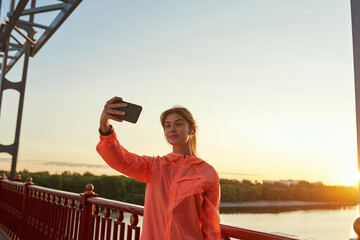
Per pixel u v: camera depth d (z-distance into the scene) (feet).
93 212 8.55
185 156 4.01
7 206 18.97
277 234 3.59
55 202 11.53
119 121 3.74
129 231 6.22
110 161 3.97
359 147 3.49
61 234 10.44
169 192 3.86
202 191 3.62
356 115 3.60
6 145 24.25
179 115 4.24
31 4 24.38
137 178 4.17
